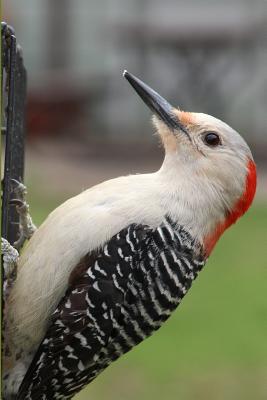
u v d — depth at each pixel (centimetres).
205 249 813
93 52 3406
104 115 3375
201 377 1308
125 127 3391
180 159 807
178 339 1426
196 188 801
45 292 757
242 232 1964
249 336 1427
